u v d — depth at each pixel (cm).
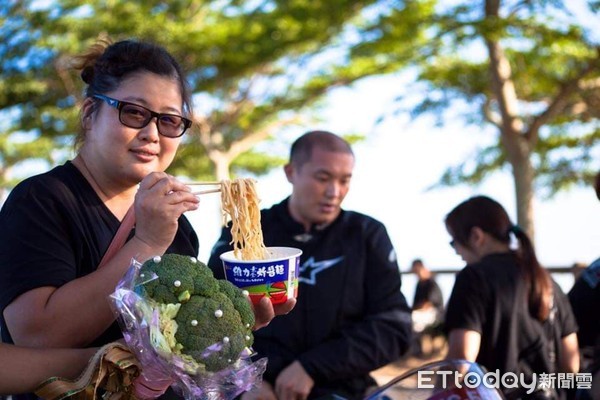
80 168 217
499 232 370
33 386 179
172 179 193
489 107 1484
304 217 351
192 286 176
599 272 375
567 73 1395
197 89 1672
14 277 193
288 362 339
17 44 1559
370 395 205
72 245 206
